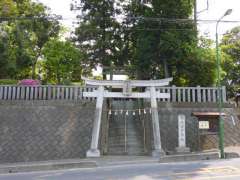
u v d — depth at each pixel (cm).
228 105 2117
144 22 2433
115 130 2067
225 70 3122
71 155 1864
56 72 2709
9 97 2097
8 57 2433
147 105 2092
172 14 2352
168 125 2023
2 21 2575
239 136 2033
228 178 1038
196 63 2297
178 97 2123
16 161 1819
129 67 2844
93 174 1208
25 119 1966
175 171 1206
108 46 2811
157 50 2388
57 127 1950
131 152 1847
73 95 2120
